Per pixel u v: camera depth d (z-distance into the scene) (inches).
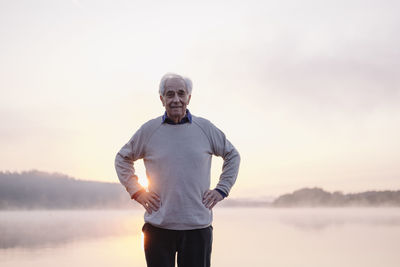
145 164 89.2
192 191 84.9
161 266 85.0
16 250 202.2
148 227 87.7
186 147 85.9
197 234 85.7
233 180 91.0
